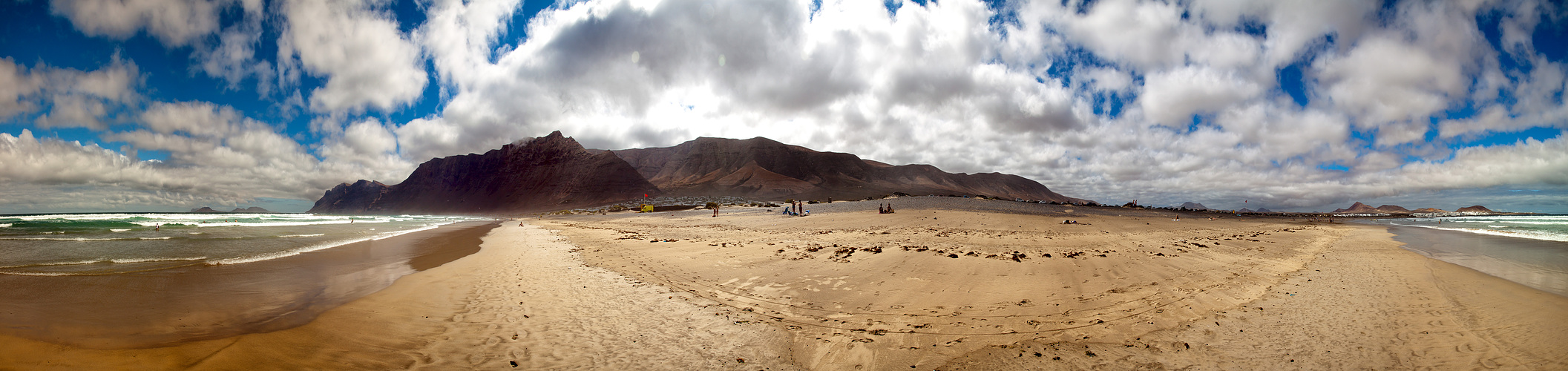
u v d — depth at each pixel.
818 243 18.69
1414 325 7.13
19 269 12.00
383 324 7.41
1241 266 13.32
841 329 7.29
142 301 8.66
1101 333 6.95
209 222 46.44
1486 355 5.79
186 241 21.12
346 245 21.39
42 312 7.47
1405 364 5.64
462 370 5.50
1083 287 10.11
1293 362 5.73
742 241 20.39
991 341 6.64
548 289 10.32
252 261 14.70
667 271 12.73
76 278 10.84
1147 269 12.47
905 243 18.20
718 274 12.20
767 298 9.38
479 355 6.02
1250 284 10.51
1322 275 11.76
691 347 6.45
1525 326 6.87
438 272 12.80
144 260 14.28
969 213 36.81
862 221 32.41
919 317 7.89
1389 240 23.47
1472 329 6.82
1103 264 13.00
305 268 13.61
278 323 7.38
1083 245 18.11
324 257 16.25
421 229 38.41
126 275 11.34
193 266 13.22
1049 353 6.07
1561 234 27.75
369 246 21.27
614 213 82.06
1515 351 5.89
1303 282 10.79
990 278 11.09
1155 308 8.34
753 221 38.38
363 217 90.00
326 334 6.77
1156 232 27.23
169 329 6.79
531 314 8.14
